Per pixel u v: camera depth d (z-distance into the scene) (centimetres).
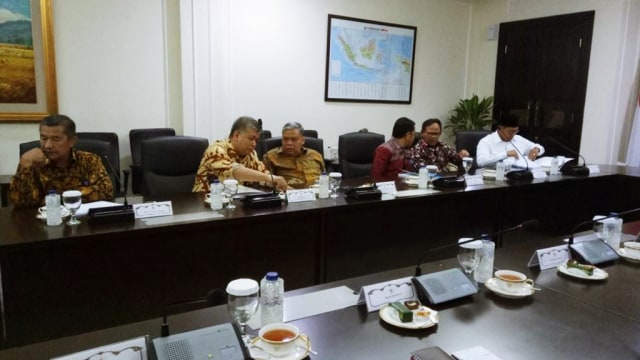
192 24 397
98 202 207
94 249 169
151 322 111
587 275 146
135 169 372
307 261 223
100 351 89
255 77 441
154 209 195
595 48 465
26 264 158
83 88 378
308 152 302
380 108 527
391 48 520
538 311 123
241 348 93
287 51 455
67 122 207
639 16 445
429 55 552
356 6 490
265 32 440
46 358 93
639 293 137
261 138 380
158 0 395
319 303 124
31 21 351
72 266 166
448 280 130
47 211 175
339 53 487
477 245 141
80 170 219
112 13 379
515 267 155
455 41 570
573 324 116
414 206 258
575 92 485
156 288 184
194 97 409
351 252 237
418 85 550
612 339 109
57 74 367
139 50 394
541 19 508
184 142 280
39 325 163
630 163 457
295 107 470
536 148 387
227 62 420
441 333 110
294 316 117
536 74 519
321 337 106
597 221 180
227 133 429
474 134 422
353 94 504
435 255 272
